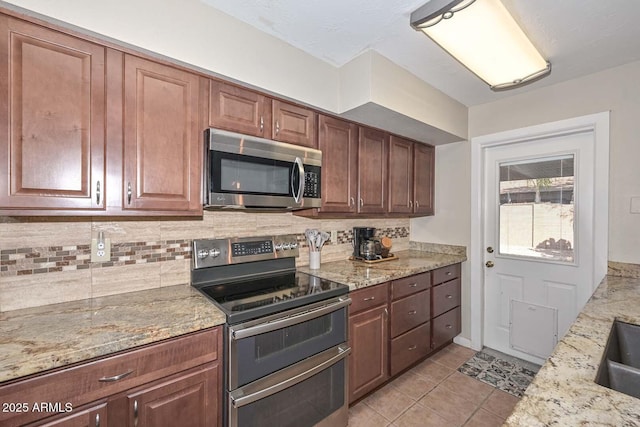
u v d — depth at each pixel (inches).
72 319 47.3
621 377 35.6
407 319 89.0
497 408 76.7
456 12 54.8
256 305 55.4
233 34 60.6
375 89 73.5
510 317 103.9
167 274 66.6
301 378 58.9
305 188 74.2
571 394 28.1
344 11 58.6
